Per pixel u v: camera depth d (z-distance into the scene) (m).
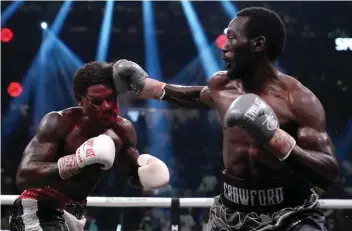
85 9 9.77
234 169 2.60
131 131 3.08
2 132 9.98
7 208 7.67
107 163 2.64
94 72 2.81
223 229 2.63
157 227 7.75
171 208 4.08
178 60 10.28
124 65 2.93
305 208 2.53
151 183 2.97
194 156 9.65
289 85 2.58
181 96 2.99
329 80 10.04
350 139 9.95
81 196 3.00
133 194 8.33
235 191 2.61
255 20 2.58
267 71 2.62
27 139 9.97
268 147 2.32
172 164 9.55
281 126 2.51
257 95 2.54
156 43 10.16
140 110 9.95
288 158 2.33
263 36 2.57
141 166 3.02
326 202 4.06
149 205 4.08
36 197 2.93
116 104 2.93
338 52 9.91
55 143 2.84
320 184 2.43
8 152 9.83
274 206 2.54
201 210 7.62
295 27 9.74
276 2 9.50
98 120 2.87
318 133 2.43
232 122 2.32
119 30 10.04
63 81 10.23
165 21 9.98
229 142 2.62
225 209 2.65
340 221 6.96
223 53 2.65
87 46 10.11
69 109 2.94
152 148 9.75
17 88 10.17
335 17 9.66
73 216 2.99
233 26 2.61
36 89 10.22
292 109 2.52
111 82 2.88
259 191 2.54
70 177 2.73
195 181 9.26
